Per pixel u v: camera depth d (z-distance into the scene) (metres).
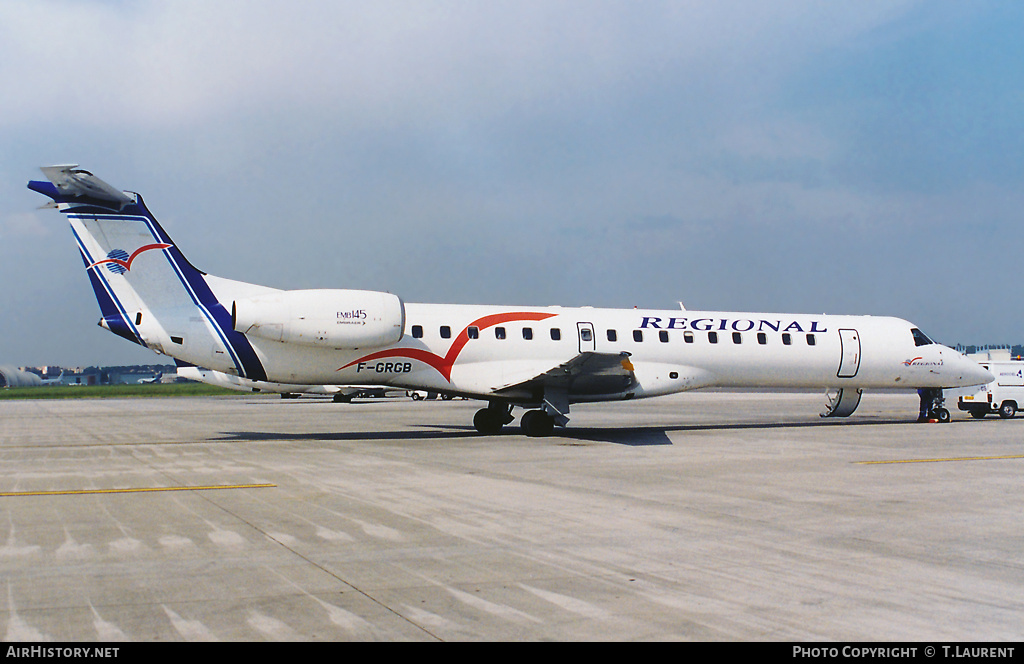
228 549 7.89
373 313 19.41
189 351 19.05
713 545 8.16
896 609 6.05
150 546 8.02
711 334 23.03
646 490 11.76
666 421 28.48
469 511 9.99
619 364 19.64
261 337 18.98
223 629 5.51
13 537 8.44
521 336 21.25
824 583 6.75
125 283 18.81
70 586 6.55
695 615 5.86
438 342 20.45
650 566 7.29
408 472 13.70
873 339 24.48
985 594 6.47
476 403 48.44
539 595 6.34
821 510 10.18
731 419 29.80
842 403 27.39
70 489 11.80
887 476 13.41
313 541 8.26
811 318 24.42
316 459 15.76
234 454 16.83
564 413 20.94
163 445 19.31
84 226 18.58
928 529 9.02
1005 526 9.22
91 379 179.50
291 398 62.78
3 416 35.97
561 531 8.80
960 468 14.50
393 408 41.69
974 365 25.81
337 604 6.08
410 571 7.07
